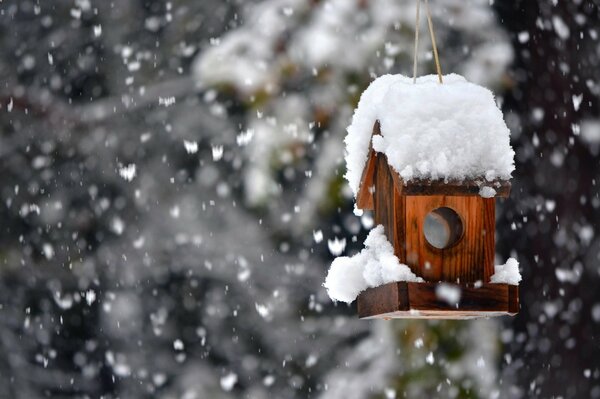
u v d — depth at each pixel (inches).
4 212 601.9
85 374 605.3
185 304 586.9
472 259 238.2
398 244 236.8
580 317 412.2
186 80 568.1
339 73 459.5
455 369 433.7
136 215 597.6
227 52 472.7
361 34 460.4
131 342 595.2
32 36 625.0
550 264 421.1
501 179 228.8
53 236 602.9
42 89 617.3
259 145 485.1
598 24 436.1
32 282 602.2
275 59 470.3
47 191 605.9
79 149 603.5
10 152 604.4
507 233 435.2
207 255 578.2
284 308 557.9
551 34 438.6
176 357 582.6
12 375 599.5
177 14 592.7
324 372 548.7
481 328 435.8
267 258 563.8
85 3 620.7
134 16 615.5
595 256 417.1
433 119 229.8
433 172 226.2
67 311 605.3
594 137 427.2
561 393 405.4
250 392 558.3
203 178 590.2
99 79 616.4
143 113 598.9
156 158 599.5
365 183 258.5
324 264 557.9
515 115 457.4
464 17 457.7
